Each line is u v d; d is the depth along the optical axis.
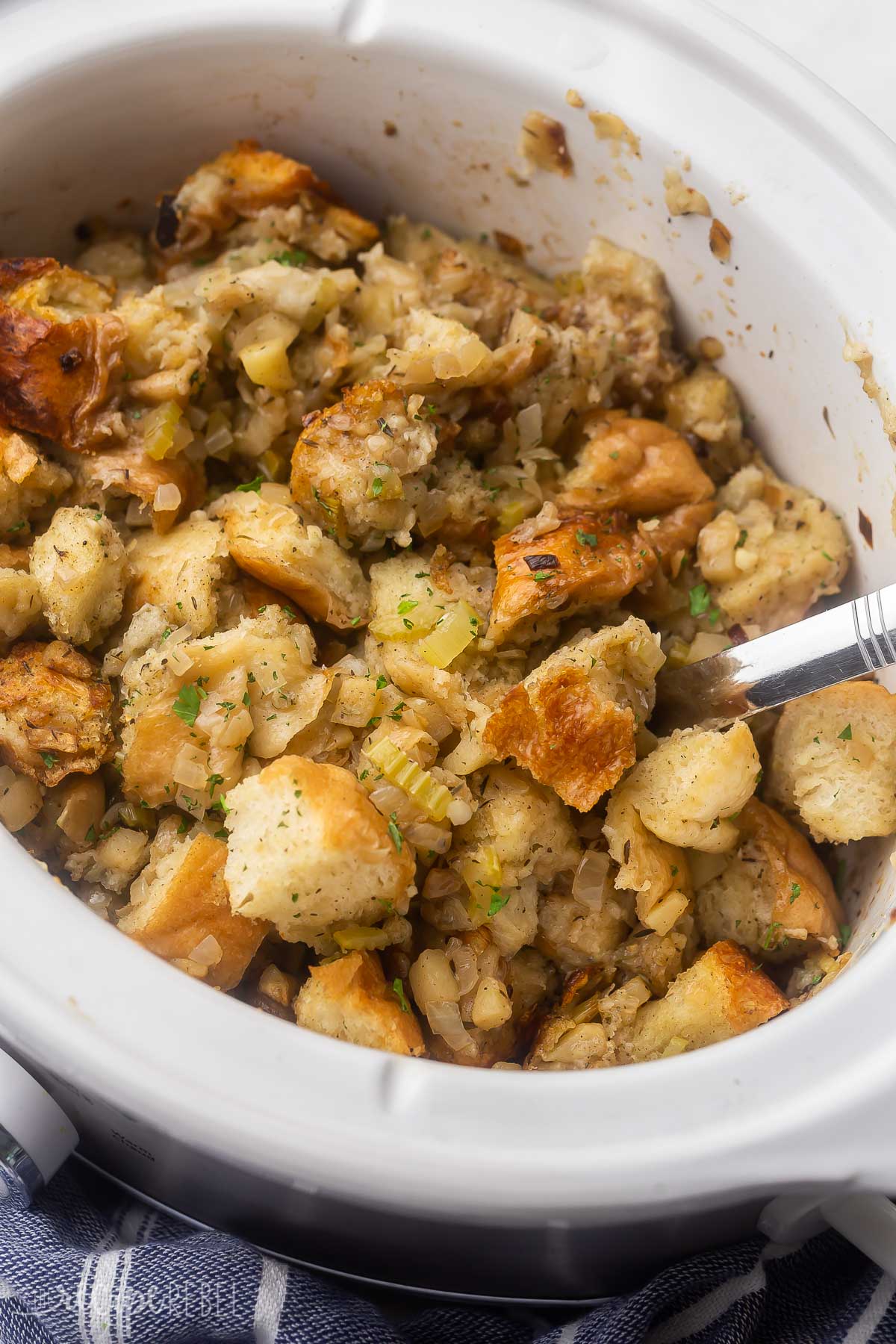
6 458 0.38
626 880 0.37
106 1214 0.39
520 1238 0.33
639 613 0.41
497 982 0.37
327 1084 0.32
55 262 0.41
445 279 0.42
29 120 0.41
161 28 0.40
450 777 0.37
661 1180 0.32
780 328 0.40
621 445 0.41
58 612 0.38
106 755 0.38
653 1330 0.36
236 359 0.41
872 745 0.38
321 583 0.39
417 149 0.43
